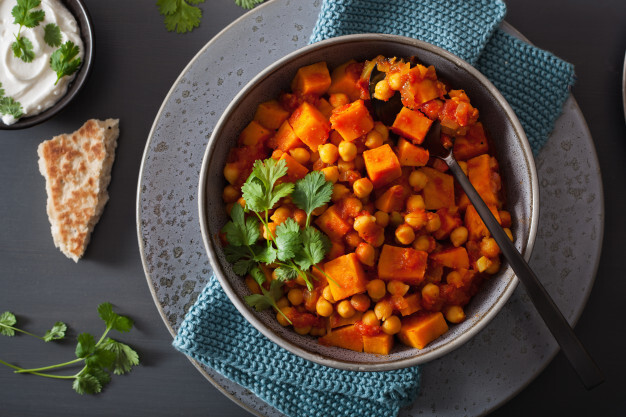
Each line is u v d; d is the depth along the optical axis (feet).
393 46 1.76
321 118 1.77
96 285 2.11
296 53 1.73
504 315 1.86
